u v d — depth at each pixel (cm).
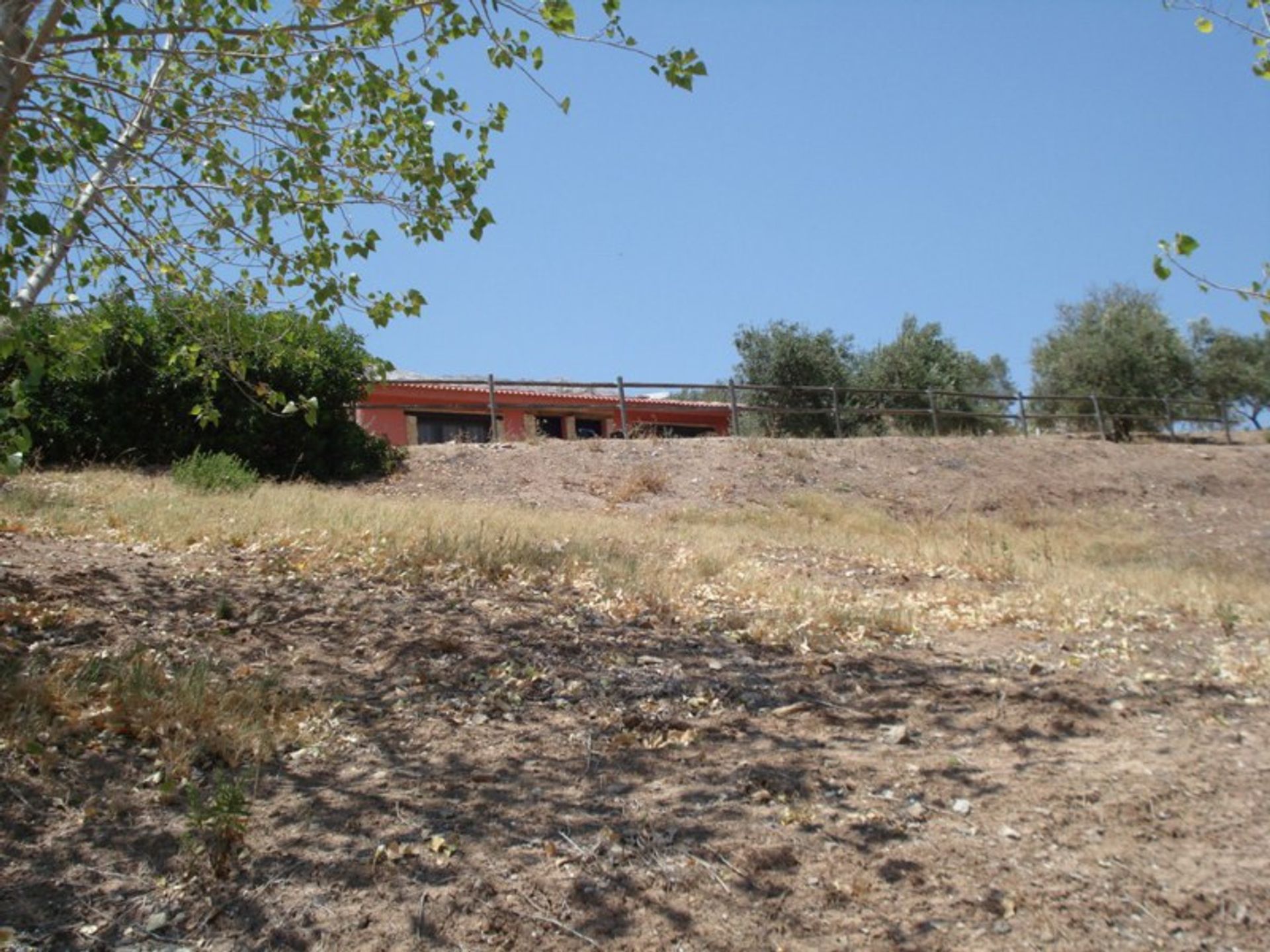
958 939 373
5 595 660
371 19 595
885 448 2084
